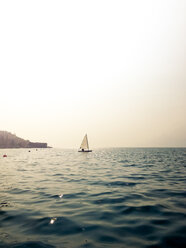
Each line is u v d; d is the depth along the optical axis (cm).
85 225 559
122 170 1872
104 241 460
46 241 459
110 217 623
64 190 1025
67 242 455
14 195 918
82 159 3616
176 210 684
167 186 1116
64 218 615
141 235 490
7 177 1484
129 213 658
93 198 860
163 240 460
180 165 2345
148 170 1864
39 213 662
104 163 2673
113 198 857
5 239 468
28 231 517
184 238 469
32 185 1166
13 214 651
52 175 1580
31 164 2652
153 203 773
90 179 1371
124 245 439
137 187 1093
